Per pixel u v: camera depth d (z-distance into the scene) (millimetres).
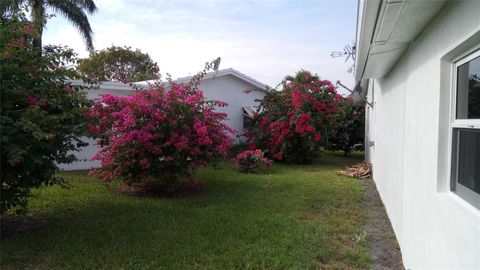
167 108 7789
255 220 6199
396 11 3133
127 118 7215
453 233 2795
